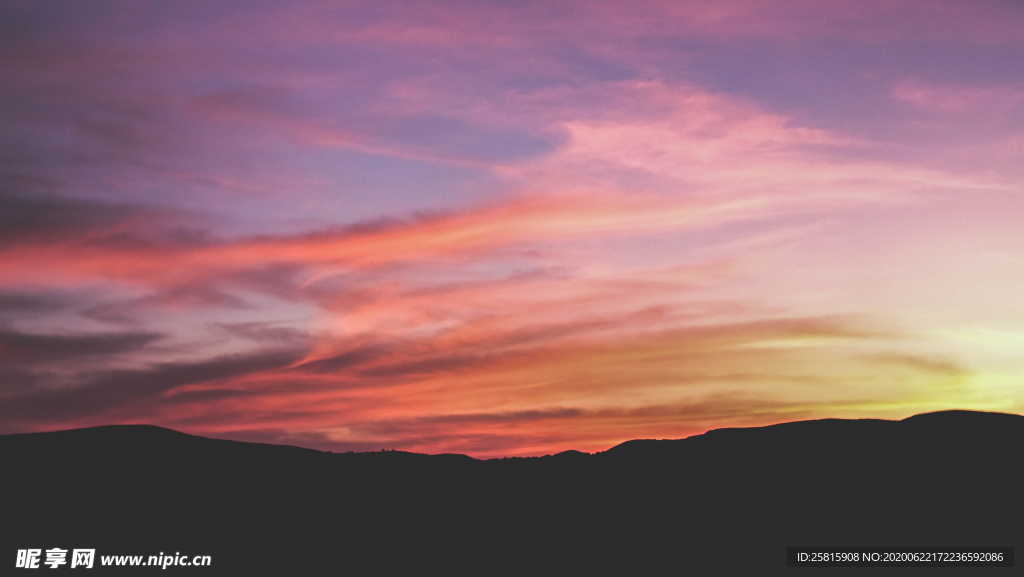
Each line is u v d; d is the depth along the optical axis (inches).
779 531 2711.6
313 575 2447.1
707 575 2397.9
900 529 2674.7
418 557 2593.5
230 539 2719.0
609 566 2493.8
